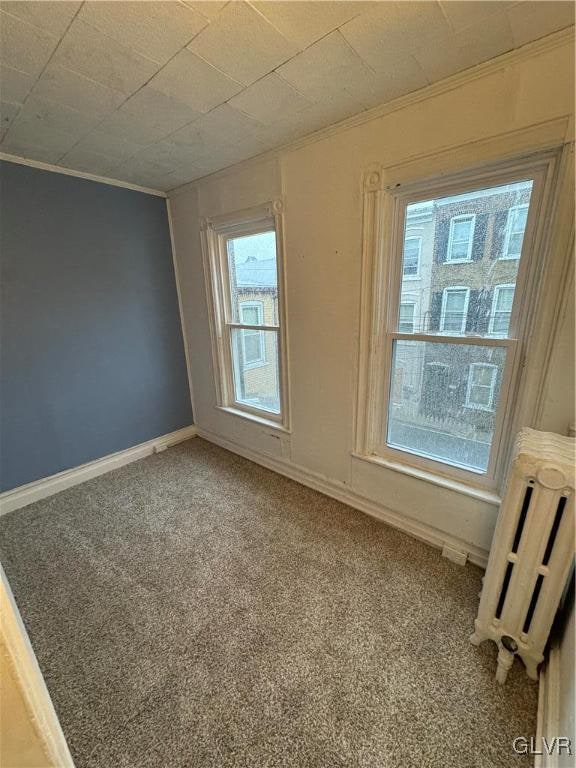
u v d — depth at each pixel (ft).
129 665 4.18
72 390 8.18
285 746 3.38
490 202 4.62
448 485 5.60
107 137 5.85
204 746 3.41
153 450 9.98
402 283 5.66
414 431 6.16
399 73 4.21
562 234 3.90
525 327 4.60
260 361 8.61
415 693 3.79
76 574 5.60
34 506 7.51
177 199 8.84
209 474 8.71
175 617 4.80
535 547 3.51
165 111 5.05
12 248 6.91
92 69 4.06
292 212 6.42
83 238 7.86
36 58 3.85
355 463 6.88
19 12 3.16
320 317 6.60
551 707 3.37
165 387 10.12
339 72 4.20
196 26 3.43
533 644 3.74
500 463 5.20
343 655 4.22
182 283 9.72
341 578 5.38
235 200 7.39
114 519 6.99
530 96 3.85
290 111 5.05
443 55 3.91
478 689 3.82
